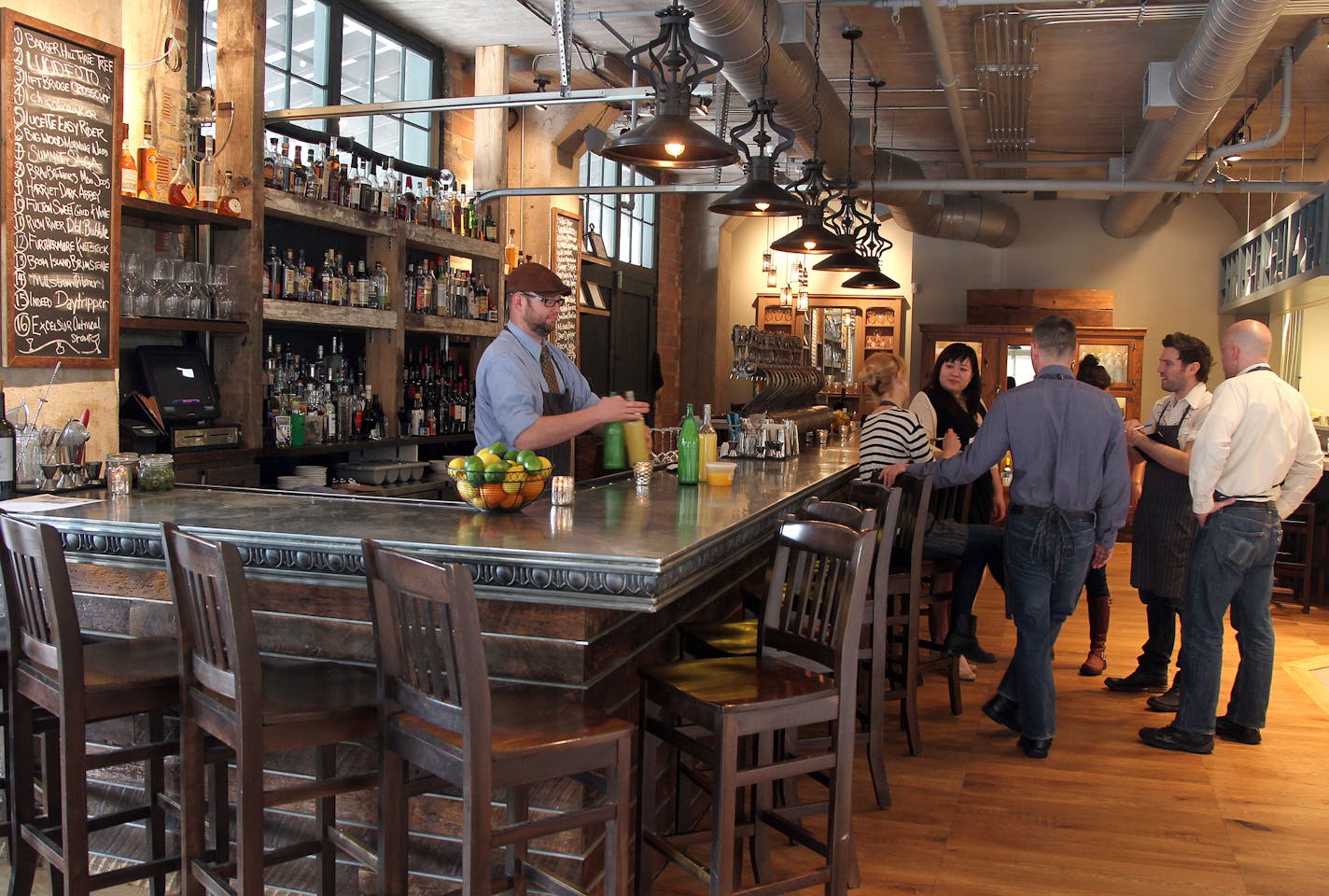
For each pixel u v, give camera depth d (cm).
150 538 280
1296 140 898
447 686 211
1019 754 418
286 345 545
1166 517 482
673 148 364
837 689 255
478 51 705
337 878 284
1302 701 496
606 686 273
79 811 244
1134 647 589
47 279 356
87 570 301
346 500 329
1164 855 329
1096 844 336
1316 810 365
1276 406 408
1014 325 1020
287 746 228
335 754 274
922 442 466
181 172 438
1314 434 421
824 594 283
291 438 494
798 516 310
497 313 657
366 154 584
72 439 345
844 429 820
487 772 205
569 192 711
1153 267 1067
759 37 499
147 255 423
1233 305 979
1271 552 421
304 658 280
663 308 1148
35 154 350
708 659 283
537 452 398
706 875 252
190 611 242
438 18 657
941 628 542
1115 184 779
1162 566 483
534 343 377
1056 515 402
